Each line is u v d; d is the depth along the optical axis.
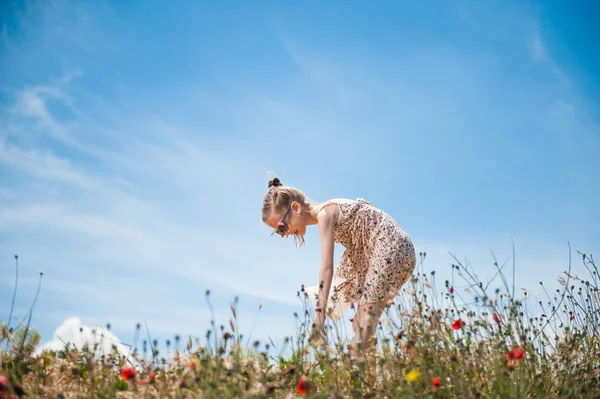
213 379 2.95
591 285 3.90
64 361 3.53
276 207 4.18
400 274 3.86
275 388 2.91
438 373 3.15
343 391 3.16
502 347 3.27
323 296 3.58
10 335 3.27
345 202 4.00
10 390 2.88
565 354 3.51
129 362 3.43
